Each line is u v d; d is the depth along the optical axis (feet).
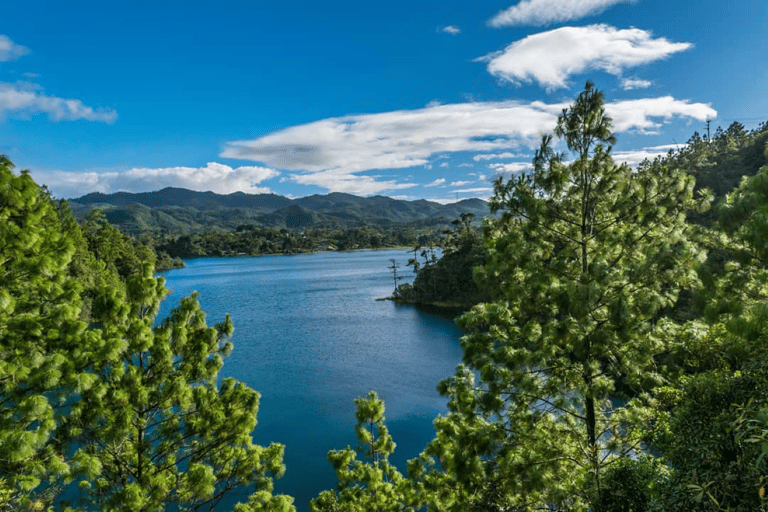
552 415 40.68
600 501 29.99
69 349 30.12
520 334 37.70
